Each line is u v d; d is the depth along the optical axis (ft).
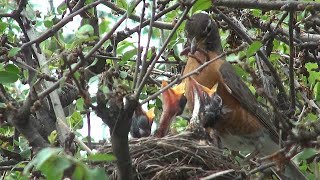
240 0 32.71
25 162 28.63
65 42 35.94
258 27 36.60
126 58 30.58
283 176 30.73
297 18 38.22
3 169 32.09
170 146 30.63
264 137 39.50
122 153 23.97
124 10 37.60
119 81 24.44
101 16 40.98
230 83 38.52
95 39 32.01
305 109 34.40
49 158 19.76
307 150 23.80
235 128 39.11
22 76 34.37
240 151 41.22
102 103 23.15
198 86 34.35
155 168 29.84
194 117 33.35
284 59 40.50
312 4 30.94
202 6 26.25
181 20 26.14
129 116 23.44
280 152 24.22
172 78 37.55
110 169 28.17
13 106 27.12
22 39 36.37
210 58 38.91
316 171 30.66
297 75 38.78
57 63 32.91
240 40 37.73
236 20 37.58
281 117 25.02
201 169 29.94
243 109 38.96
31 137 27.91
